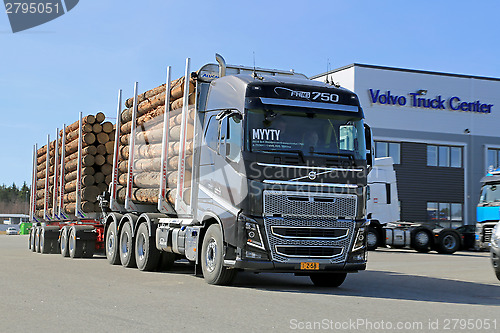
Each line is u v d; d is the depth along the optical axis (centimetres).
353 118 1162
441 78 3931
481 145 4000
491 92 4041
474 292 1153
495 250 1370
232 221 1100
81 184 2014
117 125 1769
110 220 1747
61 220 2278
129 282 1199
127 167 1677
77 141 2094
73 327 699
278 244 1081
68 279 1244
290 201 1089
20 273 1373
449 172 3934
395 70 3828
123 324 720
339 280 1218
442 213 3906
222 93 1206
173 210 1391
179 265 1720
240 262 1078
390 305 925
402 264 1906
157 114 1496
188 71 1302
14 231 8962
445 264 1927
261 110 1111
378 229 2862
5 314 788
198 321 746
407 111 3844
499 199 2086
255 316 789
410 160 3844
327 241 1107
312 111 1137
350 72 3781
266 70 1385
